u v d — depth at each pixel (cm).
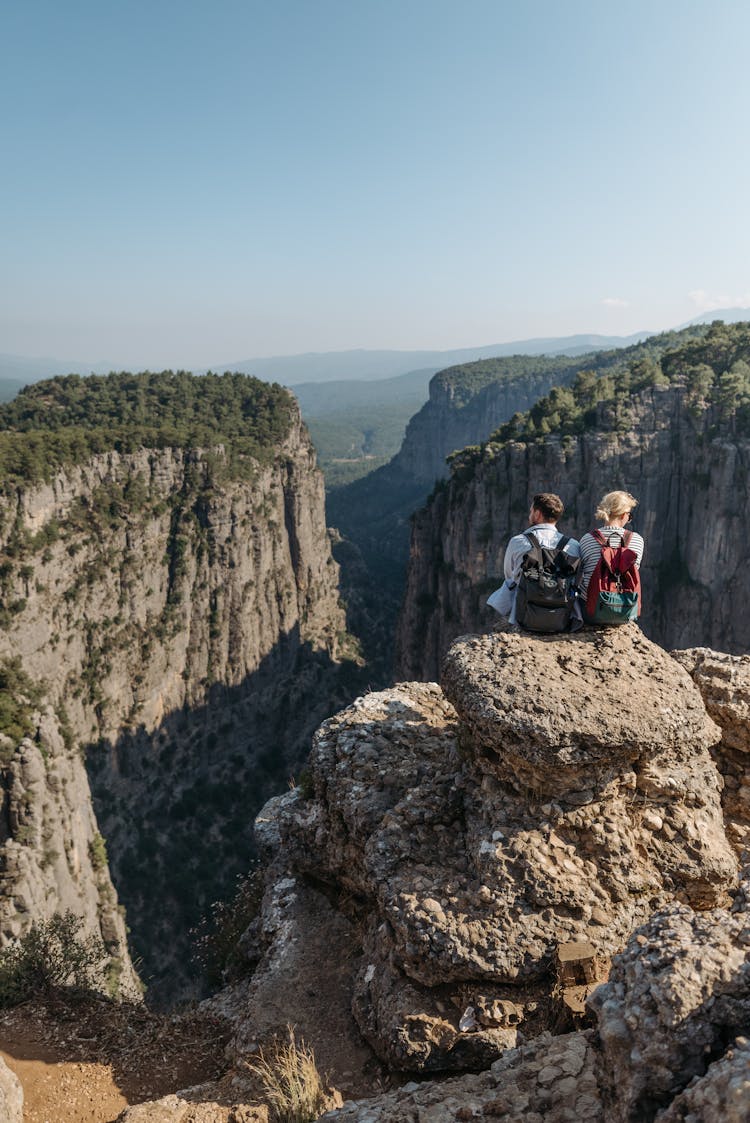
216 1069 894
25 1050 950
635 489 9994
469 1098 611
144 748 12344
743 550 9425
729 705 1015
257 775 13800
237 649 14450
